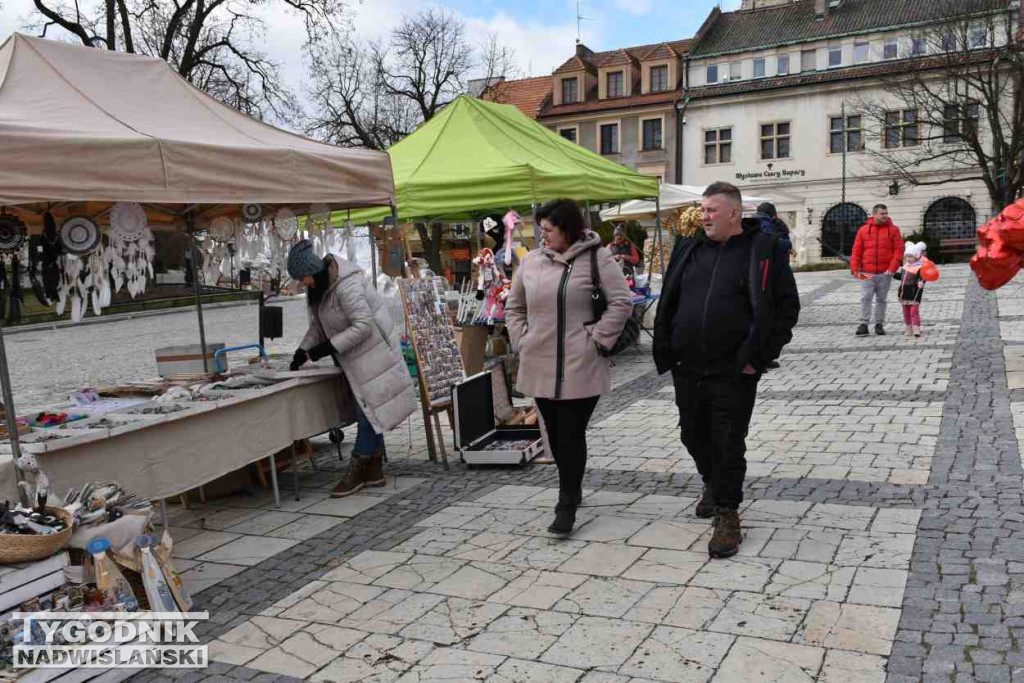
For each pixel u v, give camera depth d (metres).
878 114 35.22
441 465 6.04
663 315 4.08
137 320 24.19
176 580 3.55
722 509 3.89
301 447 6.18
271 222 6.09
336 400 5.69
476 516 4.75
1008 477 4.72
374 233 7.69
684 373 4.02
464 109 9.48
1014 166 30.66
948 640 2.94
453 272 15.49
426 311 6.24
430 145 9.18
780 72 38.12
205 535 4.76
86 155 3.81
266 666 3.15
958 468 4.96
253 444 4.95
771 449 5.73
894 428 6.06
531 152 9.26
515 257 8.81
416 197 8.34
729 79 39.19
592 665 2.96
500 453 5.75
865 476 4.95
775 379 8.48
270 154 4.75
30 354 16.89
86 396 5.28
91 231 4.23
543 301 4.19
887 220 10.90
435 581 3.84
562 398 4.16
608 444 6.25
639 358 10.79
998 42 31.55
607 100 42.28
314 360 5.24
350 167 5.39
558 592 3.61
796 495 4.69
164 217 6.38
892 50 36.09
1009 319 11.91
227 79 24.70
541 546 4.18
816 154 37.25
